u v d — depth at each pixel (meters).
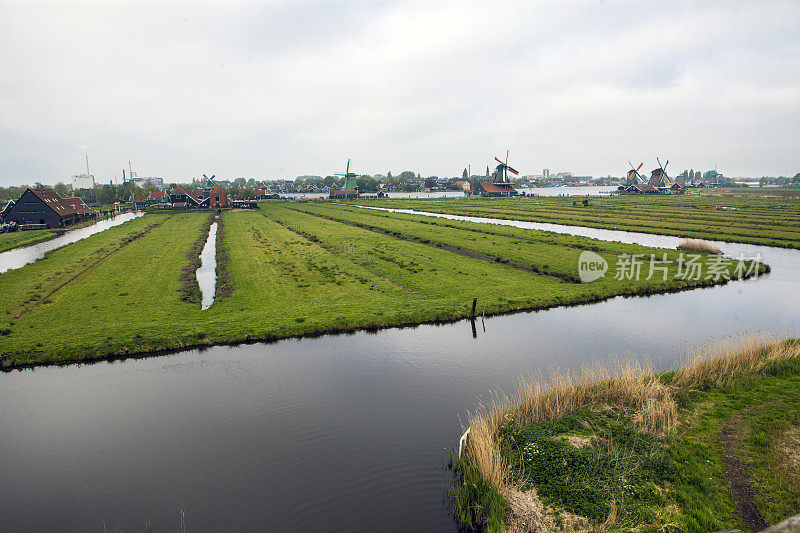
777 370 21.34
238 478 15.62
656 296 39.22
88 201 198.00
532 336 29.33
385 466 16.16
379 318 31.92
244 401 21.08
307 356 26.39
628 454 15.52
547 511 13.37
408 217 103.06
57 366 25.42
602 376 21.36
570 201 156.12
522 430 17.25
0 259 57.84
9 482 15.70
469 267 48.03
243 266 49.56
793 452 15.05
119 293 38.34
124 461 16.70
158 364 25.53
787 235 66.56
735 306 35.84
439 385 22.39
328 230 81.12
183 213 129.00
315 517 13.80
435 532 13.21
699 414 17.92
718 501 13.16
